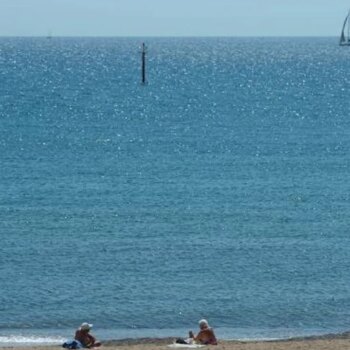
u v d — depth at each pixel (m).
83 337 68.06
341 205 138.12
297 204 138.50
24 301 89.00
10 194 143.75
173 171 167.62
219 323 84.25
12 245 110.88
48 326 82.31
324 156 188.50
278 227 122.25
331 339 73.75
